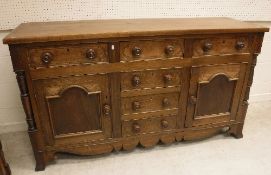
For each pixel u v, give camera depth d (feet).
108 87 4.81
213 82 5.36
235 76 5.42
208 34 4.77
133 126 5.33
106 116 5.09
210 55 5.01
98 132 5.21
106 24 5.12
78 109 4.90
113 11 5.93
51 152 5.17
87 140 5.24
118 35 4.30
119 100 5.00
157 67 4.85
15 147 5.98
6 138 6.32
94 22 5.40
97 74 4.63
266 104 8.04
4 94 6.24
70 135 5.08
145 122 5.41
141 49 4.61
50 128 4.92
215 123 5.88
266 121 7.04
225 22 5.46
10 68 6.02
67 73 4.47
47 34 4.13
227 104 5.78
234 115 5.93
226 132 6.43
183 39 4.72
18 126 6.62
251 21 6.81
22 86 4.39
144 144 5.64
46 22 5.41
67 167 5.33
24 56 4.17
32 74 4.34
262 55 7.48
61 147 5.16
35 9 5.50
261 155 5.68
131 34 4.34
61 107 4.81
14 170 5.24
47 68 4.35
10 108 6.42
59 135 5.05
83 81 4.63
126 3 5.91
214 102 5.64
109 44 4.42
